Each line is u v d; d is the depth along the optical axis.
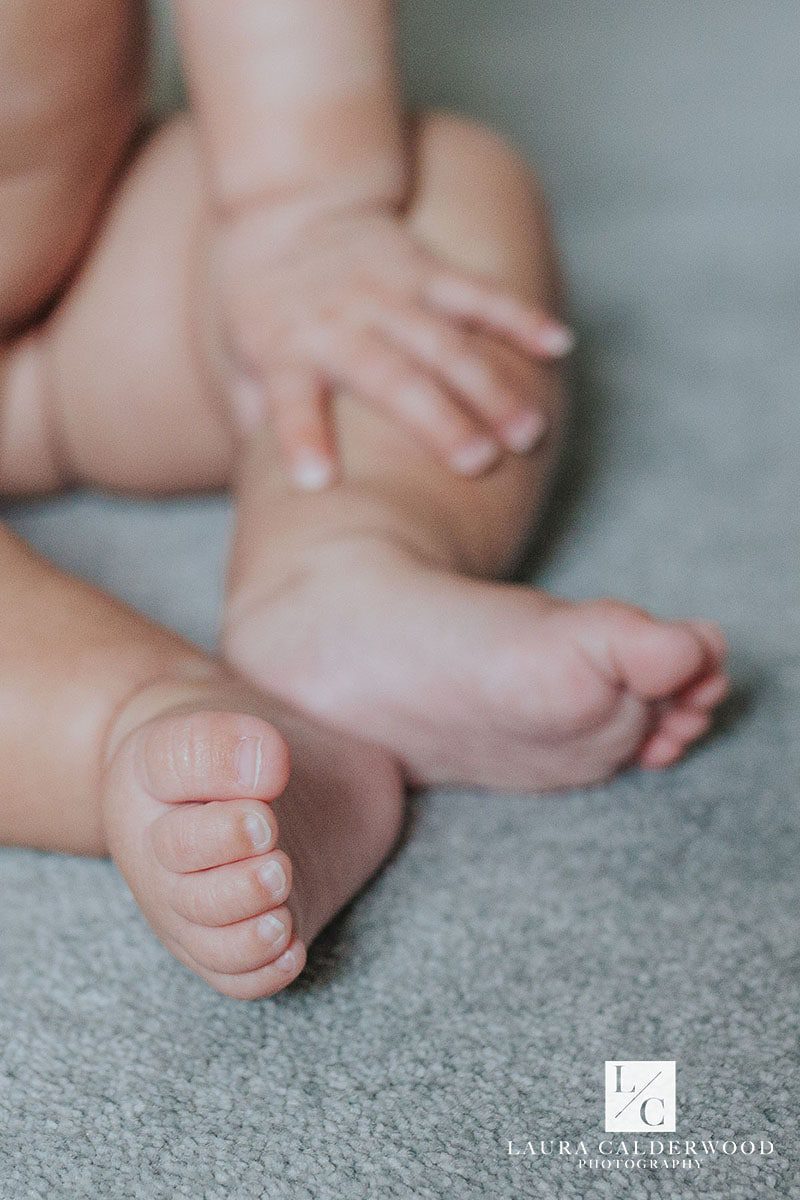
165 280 0.63
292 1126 0.44
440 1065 0.45
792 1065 0.45
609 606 0.50
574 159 1.14
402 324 0.58
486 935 0.48
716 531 0.64
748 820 0.51
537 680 0.50
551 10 1.67
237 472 0.62
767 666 0.57
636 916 0.49
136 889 0.46
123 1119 0.44
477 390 0.58
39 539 0.65
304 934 0.46
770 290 0.88
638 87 1.34
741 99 1.29
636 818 0.52
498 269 0.61
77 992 0.47
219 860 0.44
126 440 0.65
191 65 0.61
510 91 1.33
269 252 0.60
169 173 0.64
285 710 0.50
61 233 0.62
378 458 0.57
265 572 0.54
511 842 0.51
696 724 0.52
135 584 0.62
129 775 0.46
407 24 1.62
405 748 0.52
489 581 0.58
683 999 0.47
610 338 0.81
